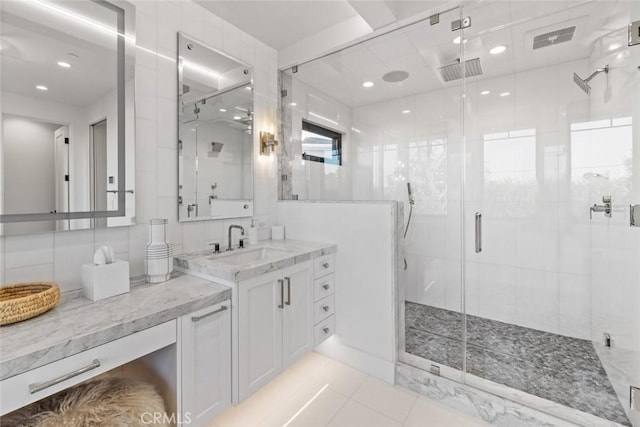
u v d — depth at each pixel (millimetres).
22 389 861
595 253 2133
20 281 1278
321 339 2104
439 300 2486
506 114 2432
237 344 1502
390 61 2391
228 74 2215
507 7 1885
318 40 2393
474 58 2281
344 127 2646
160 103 1783
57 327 1040
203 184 2035
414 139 2527
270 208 2588
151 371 1377
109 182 1539
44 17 1335
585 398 1663
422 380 1869
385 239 2008
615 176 1813
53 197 1360
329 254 2182
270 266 1663
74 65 1424
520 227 2453
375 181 2592
